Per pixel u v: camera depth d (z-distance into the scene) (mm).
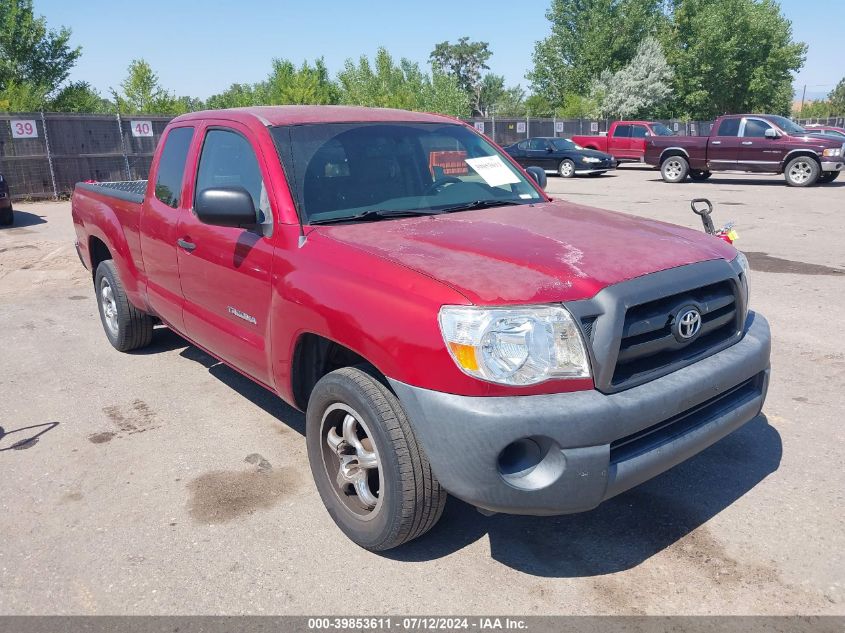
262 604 2770
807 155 19016
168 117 21094
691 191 18375
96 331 6508
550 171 25156
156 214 4609
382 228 3320
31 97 30078
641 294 2615
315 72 33344
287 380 3418
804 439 4020
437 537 3199
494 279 2621
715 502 3410
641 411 2559
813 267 8484
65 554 3109
